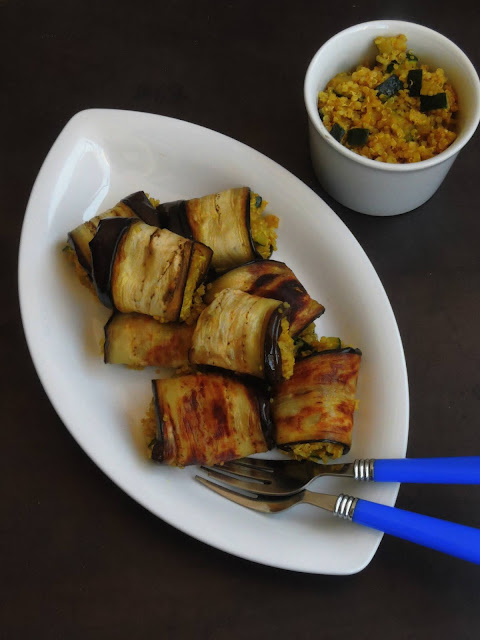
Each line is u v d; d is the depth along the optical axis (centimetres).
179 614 35
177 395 34
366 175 36
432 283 40
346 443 33
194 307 36
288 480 34
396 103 38
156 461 33
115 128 39
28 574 35
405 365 36
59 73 45
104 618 35
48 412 38
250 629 34
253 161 39
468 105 37
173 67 45
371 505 32
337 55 38
